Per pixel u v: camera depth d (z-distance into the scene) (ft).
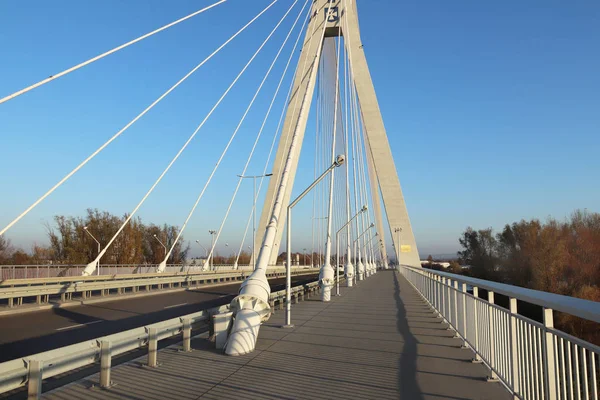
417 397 19.62
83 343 20.80
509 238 114.32
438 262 282.15
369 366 25.29
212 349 30.19
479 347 24.03
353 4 151.02
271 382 22.25
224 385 21.77
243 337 28.89
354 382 22.15
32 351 33.50
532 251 99.81
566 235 98.63
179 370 24.64
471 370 24.06
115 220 188.96
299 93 121.70
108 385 21.59
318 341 32.99
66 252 173.06
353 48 154.61
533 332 15.28
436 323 41.78
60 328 45.39
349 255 104.73
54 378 25.27
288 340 33.45
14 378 16.80
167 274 126.52
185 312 59.11
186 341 29.58
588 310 9.98
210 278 129.39
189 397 19.95
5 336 40.47
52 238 174.50
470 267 146.20
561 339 12.73
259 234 135.95
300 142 110.73
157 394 20.38
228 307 34.73
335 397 19.85
